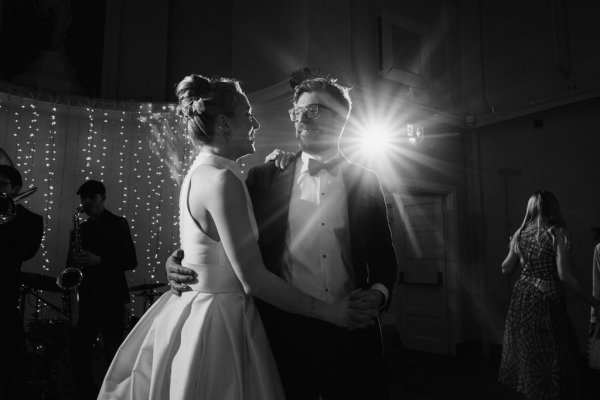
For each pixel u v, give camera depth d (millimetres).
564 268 2430
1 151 3732
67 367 3279
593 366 3139
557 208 2629
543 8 5555
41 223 2488
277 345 1278
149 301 4223
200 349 997
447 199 5816
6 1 4965
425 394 3719
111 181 5062
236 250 969
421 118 5527
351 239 1308
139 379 1079
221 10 5918
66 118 4941
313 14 4578
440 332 5602
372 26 5312
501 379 2654
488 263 5805
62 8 5137
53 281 3160
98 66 5438
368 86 5086
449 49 6273
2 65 4922
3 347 2188
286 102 4586
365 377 1268
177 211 5277
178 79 5590
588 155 4992
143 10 5531
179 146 5320
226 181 996
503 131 5840
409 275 6098
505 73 5891
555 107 5238
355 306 1110
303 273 1294
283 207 1354
